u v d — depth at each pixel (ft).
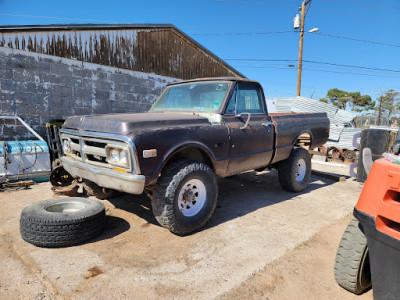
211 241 10.27
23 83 23.29
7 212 12.85
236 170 13.01
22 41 22.91
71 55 26.00
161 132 9.64
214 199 11.30
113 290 7.34
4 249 9.41
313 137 17.72
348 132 37.60
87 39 27.04
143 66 32.32
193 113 12.82
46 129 23.62
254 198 15.85
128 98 31.09
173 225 10.00
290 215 13.20
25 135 23.71
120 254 9.21
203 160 11.99
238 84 13.16
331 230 11.62
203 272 8.26
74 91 26.48
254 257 9.21
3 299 6.91
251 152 13.37
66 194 14.42
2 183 16.96
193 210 10.89
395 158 6.33
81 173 11.09
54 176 14.62
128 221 12.00
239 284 7.77
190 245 9.94
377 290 6.07
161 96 15.30
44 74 24.40
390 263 5.71
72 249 9.48
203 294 7.30
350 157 31.14
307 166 17.49
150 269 8.35
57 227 9.34
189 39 37.22
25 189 16.83
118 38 29.58
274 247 9.93
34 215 9.52
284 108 47.01
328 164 29.55
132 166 9.05
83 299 6.97
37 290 7.29
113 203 14.15
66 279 7.76
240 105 13.21
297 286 7.84
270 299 7.26
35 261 8.64
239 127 12.62
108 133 9.58
